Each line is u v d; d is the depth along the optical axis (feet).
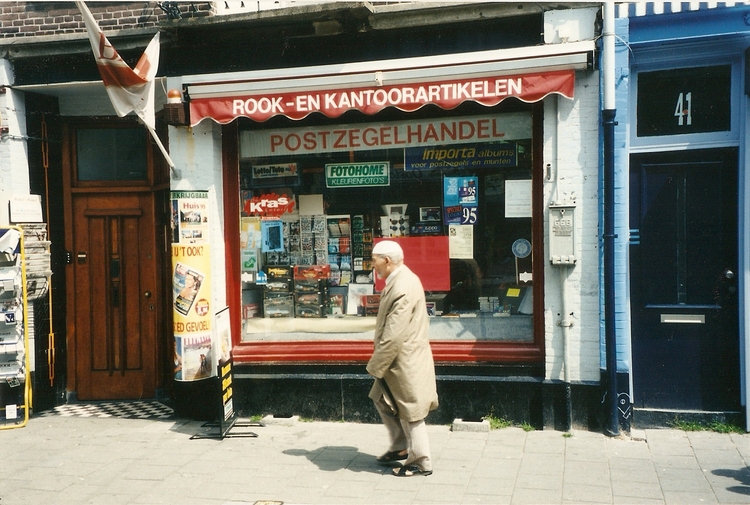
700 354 18.79
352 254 21.59
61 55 22.20
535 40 18.89
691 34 17.83
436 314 20.79
